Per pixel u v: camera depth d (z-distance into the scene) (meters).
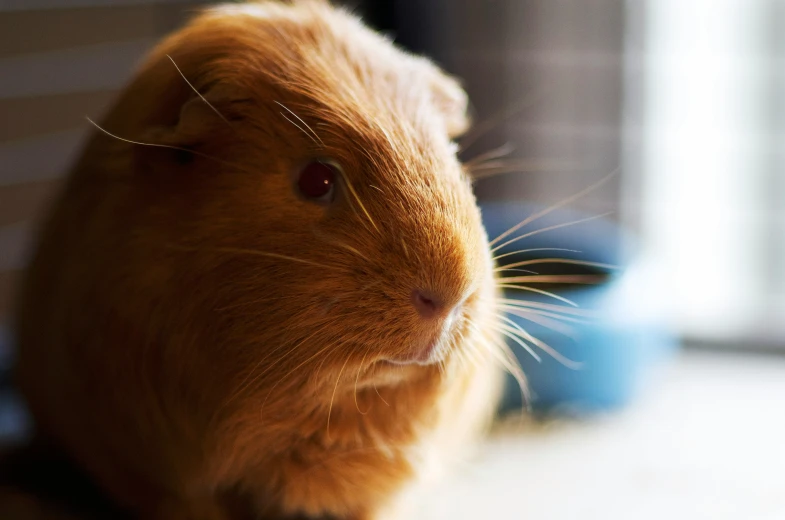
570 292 0.44
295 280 0.29
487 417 0.41
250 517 0.35
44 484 0.39
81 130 0.52
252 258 0.29
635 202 0.53
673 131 0.52
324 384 0.30
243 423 0.31
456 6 0.52
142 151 0.31
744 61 0.50
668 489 0.39
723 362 0.50
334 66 0.31
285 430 0.31
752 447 0.42
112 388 0.32
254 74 0.30
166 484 0.34
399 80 0.31
